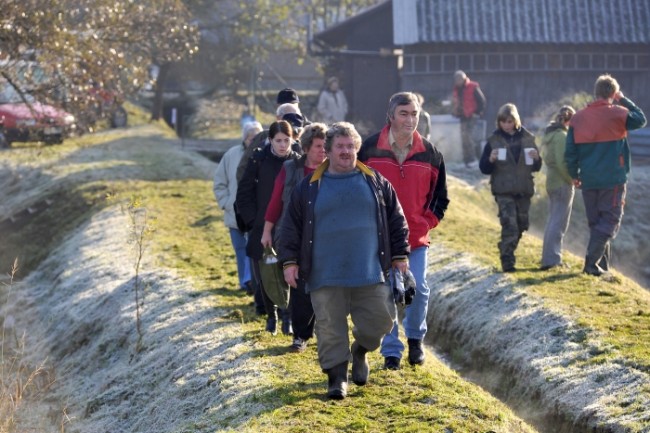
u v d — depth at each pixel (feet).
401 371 63.82
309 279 55.83
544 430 65.51
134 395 75.51
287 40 337.52
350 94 243.81
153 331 85.10
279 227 62.03
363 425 54.24
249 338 74.69
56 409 80.07
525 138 92.89
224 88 390.83
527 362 73.00
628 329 73.72
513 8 229.04
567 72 232.94
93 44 165.07
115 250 119.85
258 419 56.85
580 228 164.55
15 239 155.22
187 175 181.57
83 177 176.76
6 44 150.61
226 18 331.57
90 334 96.68
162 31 188.14
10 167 199.52
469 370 81.05
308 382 62.59
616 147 89.92
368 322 56.13
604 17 232.32
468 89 186.91
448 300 91.25
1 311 117.80
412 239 63.98
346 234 54.75
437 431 53.21
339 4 374.84
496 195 94.12
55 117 176.55
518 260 100.12
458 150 196.65
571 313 78.18
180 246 115.75
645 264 165.07
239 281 92.89
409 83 227.81
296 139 76.13
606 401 62.54
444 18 224.53
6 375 88.48
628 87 237.66
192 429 60.34
